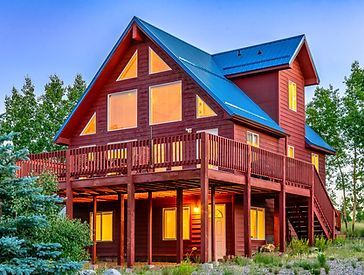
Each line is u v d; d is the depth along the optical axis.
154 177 16.94
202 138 16.02
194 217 21.95
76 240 13.40
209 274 13.94
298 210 23.28
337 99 34.12
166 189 19.48
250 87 24.55
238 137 20.41
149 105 22.33
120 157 17.86
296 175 21.08
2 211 10.24
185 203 22.25
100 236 24.25
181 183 17.81
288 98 25.12
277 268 14.51
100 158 18.34
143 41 22.81
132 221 17.16
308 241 21.61
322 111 34.31
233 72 24.50
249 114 21.25
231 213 21.31
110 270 14.24
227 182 17.27
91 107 24.02
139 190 19.55
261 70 23.92
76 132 24.34
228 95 21.84
